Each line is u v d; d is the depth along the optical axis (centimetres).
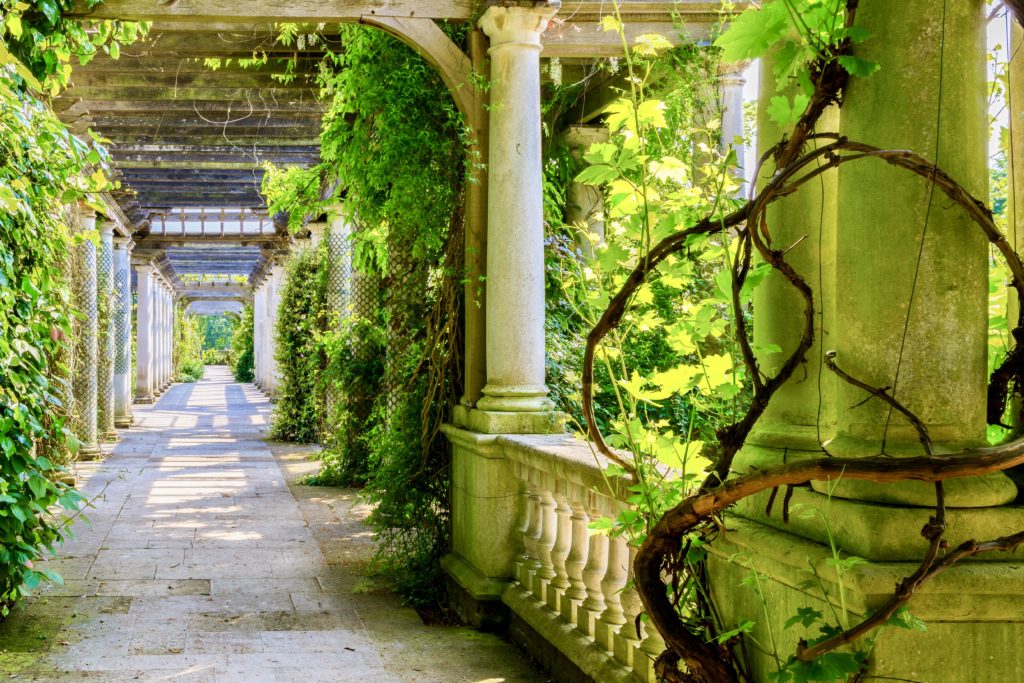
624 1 533
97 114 934
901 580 178
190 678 390
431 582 541
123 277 1586
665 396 246
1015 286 197
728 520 231
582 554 396
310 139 1048
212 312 5047
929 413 190
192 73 811
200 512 788
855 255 197
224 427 1659
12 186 421
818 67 200
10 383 432
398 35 511
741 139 248
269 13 495
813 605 199
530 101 495
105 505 812
